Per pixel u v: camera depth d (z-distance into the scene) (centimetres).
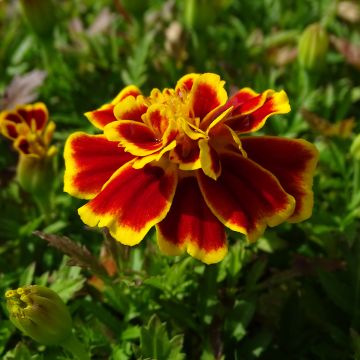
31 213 24
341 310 20
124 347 20
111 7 34
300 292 21
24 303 17
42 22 26
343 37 31
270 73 27
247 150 17
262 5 33
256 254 21
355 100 27
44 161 22
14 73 30
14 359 18
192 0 26
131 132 17
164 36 30
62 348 20
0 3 34
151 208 16
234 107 17
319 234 22
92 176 17
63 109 28
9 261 23
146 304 20
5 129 21
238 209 16
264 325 21
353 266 20
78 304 20
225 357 20
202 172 17
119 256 20
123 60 30
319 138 24
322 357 20
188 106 17
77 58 30
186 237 16
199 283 20
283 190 17
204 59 28
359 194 22
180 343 18
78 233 23
